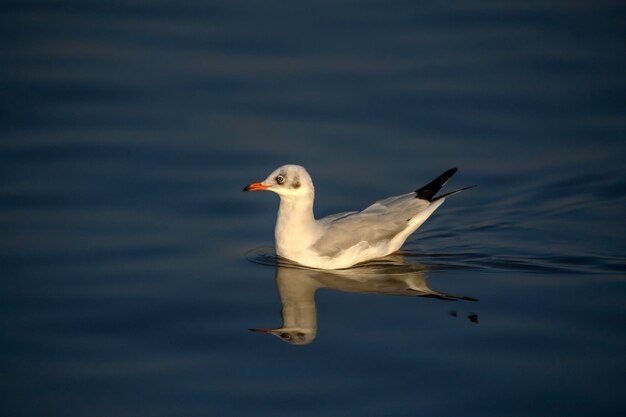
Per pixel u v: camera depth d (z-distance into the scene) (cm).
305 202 1562
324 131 1995
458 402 1143
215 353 1271
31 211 1694
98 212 1702
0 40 2367
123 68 2247
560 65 2255
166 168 1859
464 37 2391
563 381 1180
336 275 1540
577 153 1923
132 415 1130
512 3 2584
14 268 1502
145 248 1587
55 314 1371
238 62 2267
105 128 1997
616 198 1767
